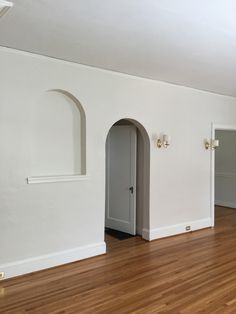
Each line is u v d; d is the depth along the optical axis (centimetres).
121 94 477
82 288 350
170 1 245
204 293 339
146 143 525
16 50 372
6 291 342
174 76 494
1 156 366
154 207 533
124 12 267
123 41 339
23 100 381
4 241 371
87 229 445
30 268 390
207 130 612
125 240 534
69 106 436
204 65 430
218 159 852
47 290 345
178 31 308
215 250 483
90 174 445
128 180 572
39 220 398
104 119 458
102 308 307
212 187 627
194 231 594
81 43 348
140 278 377
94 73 445
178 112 559
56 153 425
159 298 327
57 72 408
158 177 536
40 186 399
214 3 248
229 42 338
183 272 396
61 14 273
